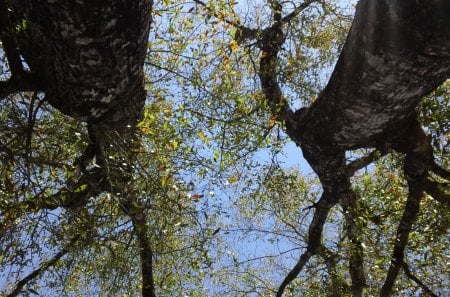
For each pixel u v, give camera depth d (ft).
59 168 14.06
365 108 14.01
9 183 12.53
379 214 18.92
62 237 13.84
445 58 11.43
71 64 11.28
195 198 13.93
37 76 13.53
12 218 12.57
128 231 14.73
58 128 14.73
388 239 18.31
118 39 10.74
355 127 15.15
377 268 17.74
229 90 14.56
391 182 19.80
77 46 10.64
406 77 12.34
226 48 17.93
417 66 11.85
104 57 11.07
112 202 13.82
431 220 17.95
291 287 19.88
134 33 10.96
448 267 18.69
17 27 11.66
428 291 17.69
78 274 17.76
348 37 13.35
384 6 11.08
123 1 10.00
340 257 17.80
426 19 10.42
